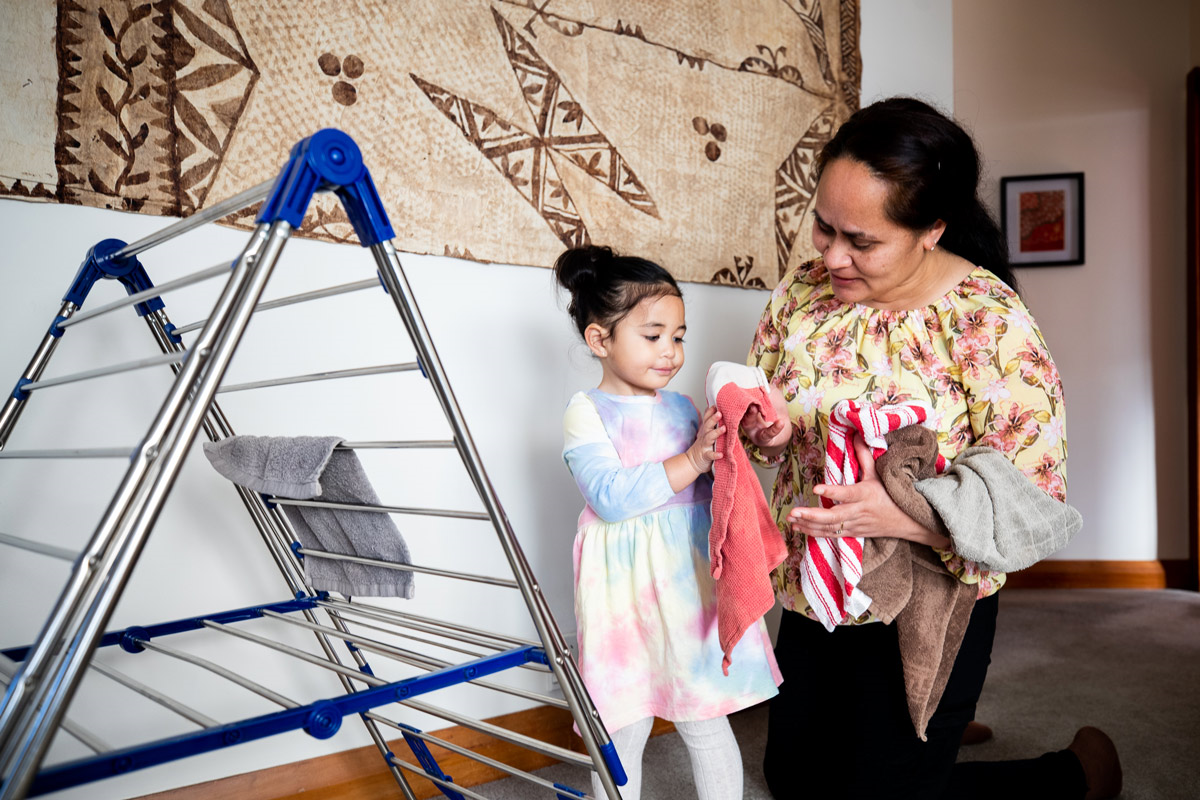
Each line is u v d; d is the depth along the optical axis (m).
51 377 1.24
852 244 1.12
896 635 1.22
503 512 0.94
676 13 1.83
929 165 1.06
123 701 1.27
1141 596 3.21
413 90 1.49
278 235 0.77
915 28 2.31
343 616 1.45
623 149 1.75
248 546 1.39
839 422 1.11
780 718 1.38
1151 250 3.41
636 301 1.25
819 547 1.13
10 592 1.20
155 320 1.20
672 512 1.24
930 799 1.25
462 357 1.57
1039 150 3.49
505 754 1.58
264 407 1.39
